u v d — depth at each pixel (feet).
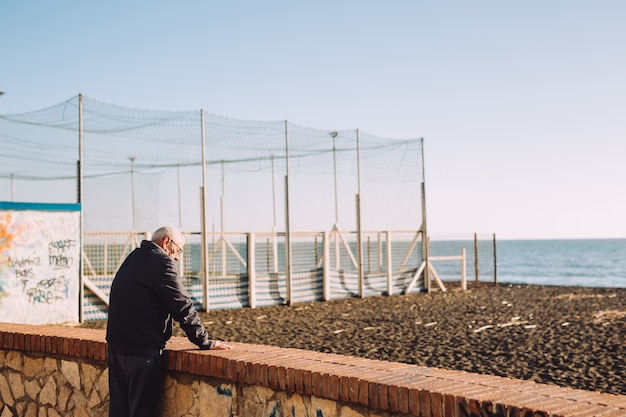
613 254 361.92
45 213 44.09
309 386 12.03
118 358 13.99
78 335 16.56
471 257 195.31
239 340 38.11
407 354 33.27
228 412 13.53
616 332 41.01
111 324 14.19
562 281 175.63
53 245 44.47
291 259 59.00
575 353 33.32
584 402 9.81
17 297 42.47
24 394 17.49
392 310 54.49
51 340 16.52
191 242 54.34
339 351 34.17
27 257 43.14
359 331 41.98
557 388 10.82
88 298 47.24
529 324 45.50
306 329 42.98
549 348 34.99
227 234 56.49
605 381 26.63
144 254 14.24
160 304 14.17
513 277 192.75
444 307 56.85
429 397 10.43
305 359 13.33
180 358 14.25
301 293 60.85
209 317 49.90
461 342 37.24
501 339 38.37
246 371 13.01
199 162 63.21
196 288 54.34
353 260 65.98
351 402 11.49
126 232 51.42
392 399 10.84
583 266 256.11
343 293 64.34
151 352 13.98
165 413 14.75
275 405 12.70
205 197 52.54
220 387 13.69
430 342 37.29
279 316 50.39
